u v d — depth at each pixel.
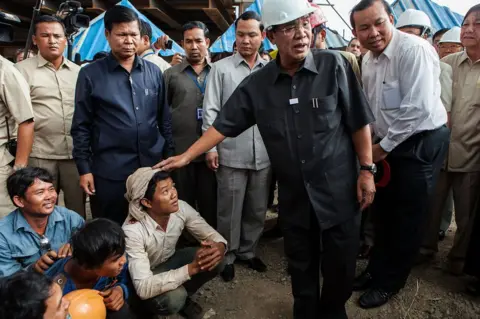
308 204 1.99
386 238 2.51
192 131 3.09
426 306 2.51
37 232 2.09
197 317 2.44
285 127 1.89
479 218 2.48
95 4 6.89
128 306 1.98
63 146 3.07
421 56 2.10
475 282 2.61
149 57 3.81
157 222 2.24
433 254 3.05
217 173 2.90
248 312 2.51
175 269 2.28
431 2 7.23
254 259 3.04
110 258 1.73
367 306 2.49
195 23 3.07
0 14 3.04
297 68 1.84
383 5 2.18
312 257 2.17
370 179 1.97
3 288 1.25
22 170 1.98
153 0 7.04
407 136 2.16
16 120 2.49
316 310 2.28
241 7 8.38
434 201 2.94
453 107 2.84
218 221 2.92
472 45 2.69
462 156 2.77
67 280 1.84
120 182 2.41
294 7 1.68
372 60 2.38
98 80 2.31
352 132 1.95
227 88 2.80
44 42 2.96
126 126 2.35
